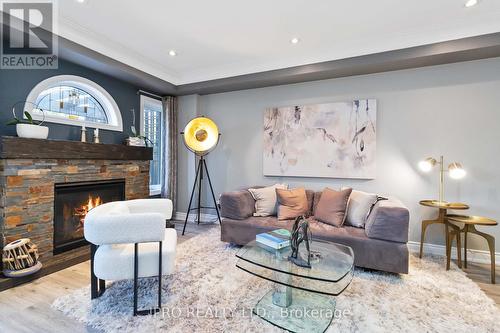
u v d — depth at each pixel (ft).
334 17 8.25
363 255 8.09
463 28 8.46
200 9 7.87
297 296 6.57
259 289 7.00
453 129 9.82
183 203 15.14
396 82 10.62
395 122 10.65
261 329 5.35
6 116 8.56
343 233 8.50
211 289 6.98
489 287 7.36
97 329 5.36
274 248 6.63
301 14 8.11
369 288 7.13
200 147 12.57
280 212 10.30
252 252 6.48
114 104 12.14
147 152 12.94
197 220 14.56
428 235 10.19
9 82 8.63
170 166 14.65
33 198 8.32
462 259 9.47
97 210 6.14
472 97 9.54
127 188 12.00
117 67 10.84
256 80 12.09
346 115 11.36
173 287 7.07
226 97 14.15
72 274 8.01
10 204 7.70
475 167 9.55
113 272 5.79
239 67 12.30
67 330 5.32
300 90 12.39
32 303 6.30
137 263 5.81
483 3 7.46
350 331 5.31
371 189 11.03
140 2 7.53
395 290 7.04
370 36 9.46
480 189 9.50
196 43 10.11
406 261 7.61
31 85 9.14
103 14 8.14
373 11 7.91
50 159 8.82
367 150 11.01
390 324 5.56
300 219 6.27
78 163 9.81
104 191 11.09
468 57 9.22
